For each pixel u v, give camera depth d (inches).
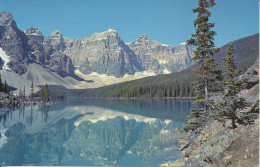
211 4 886.4
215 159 471.8
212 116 733.3
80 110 3390.7
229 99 578.2
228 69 970.7
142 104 4384.8
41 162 810.8
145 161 759.7
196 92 920.3
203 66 895.1
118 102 5748.0
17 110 3169.3
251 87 864.9
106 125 1795.0
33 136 1322.6
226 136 516.1
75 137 1301.7
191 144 804.0
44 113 2797.7
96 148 1023.0
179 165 628.7
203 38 894.4
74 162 811.4
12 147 1045.8
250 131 475.2
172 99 6028.5
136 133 1376.7
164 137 1161.4
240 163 413.4
